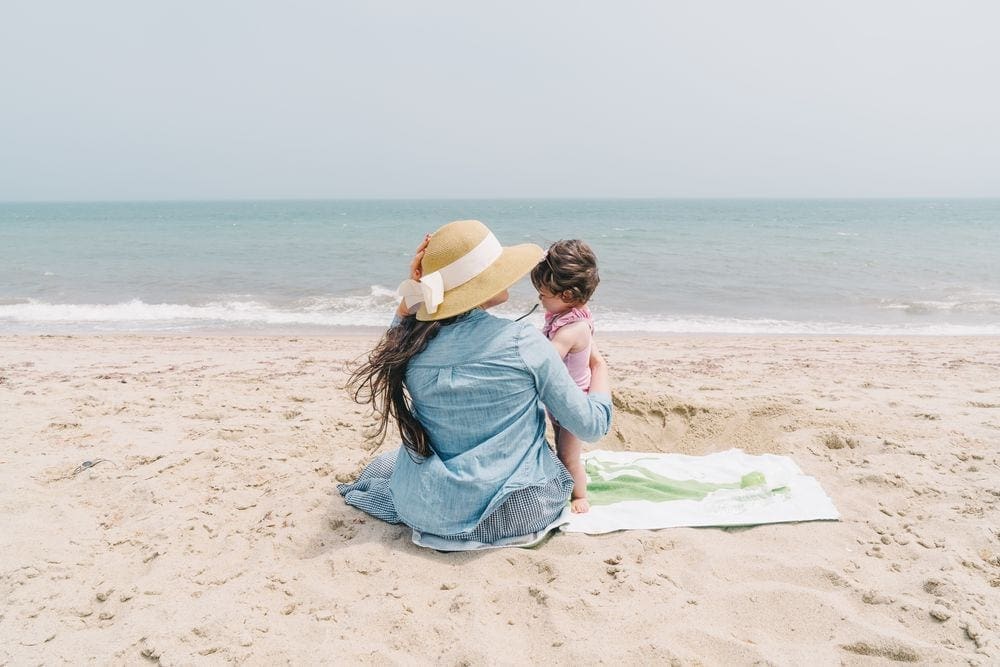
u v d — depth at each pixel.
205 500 3.46
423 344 2.74
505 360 2.70
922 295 16.50
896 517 3.23
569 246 3.10
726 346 10.16
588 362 3.23
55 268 22.45
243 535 3.10
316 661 2.20
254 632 2.35
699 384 6.24
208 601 2.52
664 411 4.73
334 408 5.21
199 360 8.36
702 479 3.67
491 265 2.71
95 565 2.85
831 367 7.53
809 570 2.71
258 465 3.92
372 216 83.69
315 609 2.51
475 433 2.83
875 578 2.71
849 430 4.45
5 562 2.83
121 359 8.47
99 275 20.67
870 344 10.55
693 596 2.55
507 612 2.47
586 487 3.46
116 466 3.87
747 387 6.00
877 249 28.41
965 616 2.37
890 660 2.19
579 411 2.83
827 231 43.81
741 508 3.30
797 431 4.46
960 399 5.43
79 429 4.60
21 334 12.03
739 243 32.34
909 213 91.31
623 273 20.55
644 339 11.48
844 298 16.22
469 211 108.19
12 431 4.54
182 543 3.02
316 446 4.34
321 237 39.81
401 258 26.27
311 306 15.64
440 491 2.84
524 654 2.25
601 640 2.29
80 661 2.21
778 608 2.46
